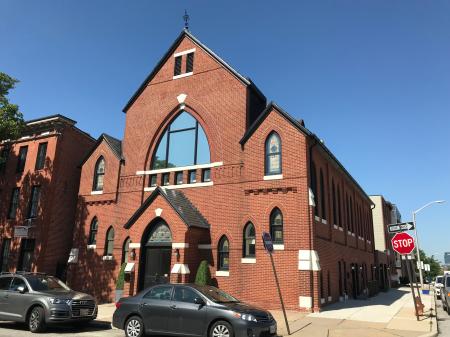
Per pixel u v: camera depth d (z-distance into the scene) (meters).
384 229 50.75
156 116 23.78
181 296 11.30
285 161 18.92
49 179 25.30
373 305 20.41
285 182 18.66
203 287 11.67
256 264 18.33
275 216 18.72
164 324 11.08
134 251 20.42
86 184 24.95
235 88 21.61
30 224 25.14
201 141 22.11
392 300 24.17
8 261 25.47
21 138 27.89
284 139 19.22
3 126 23.84
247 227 19.30
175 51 24.47
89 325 14.39
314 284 17.12
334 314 16.25
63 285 14.89
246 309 10.61
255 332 10.09
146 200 20.48
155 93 24.34
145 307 11.46
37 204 25.70
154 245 20.17
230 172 20.41
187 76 23.45
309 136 19.11
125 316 11.72
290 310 17.05
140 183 23.05
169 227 19.64
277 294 17.52
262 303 17.69
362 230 34.03
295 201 18.23
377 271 38.50
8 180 27.77
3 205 27.33
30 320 12.85
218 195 20.45
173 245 19.17
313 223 17.88
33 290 13.45
